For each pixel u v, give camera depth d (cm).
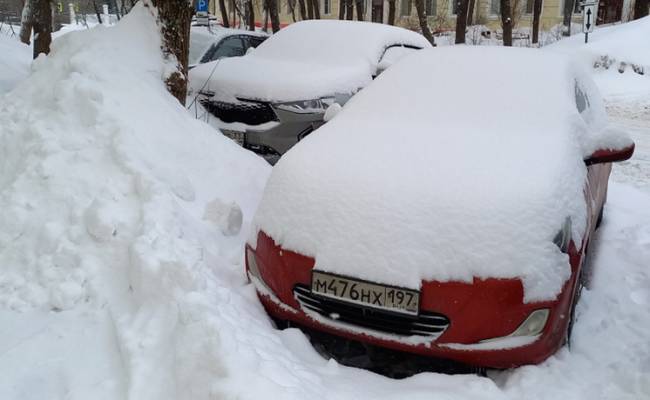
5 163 410
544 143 318
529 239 260
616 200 560
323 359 288
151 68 506
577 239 284
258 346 264
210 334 254
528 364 267
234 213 406
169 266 298
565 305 269
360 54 661
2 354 282
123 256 335
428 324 262
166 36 532
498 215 265
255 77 590
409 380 270
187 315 267
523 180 282
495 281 254
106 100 433
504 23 1770
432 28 2802
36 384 264
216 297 296
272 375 241
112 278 328
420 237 266
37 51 829
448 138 327
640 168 723
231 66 638
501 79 382
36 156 394
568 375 270
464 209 268
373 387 263
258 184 478
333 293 274
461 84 385
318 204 291
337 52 667
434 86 388
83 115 422
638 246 436
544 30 2667
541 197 273
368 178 294
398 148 320
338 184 295
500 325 256
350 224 278
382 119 365
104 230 339
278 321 313
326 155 323
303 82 571
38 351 285
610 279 382
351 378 270
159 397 246
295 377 248
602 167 413
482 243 259
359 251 272
